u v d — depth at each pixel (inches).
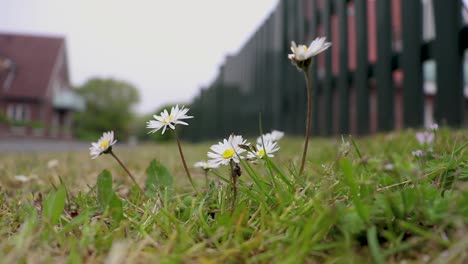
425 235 5.3
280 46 58.5
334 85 44.8
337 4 42.8
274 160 17.2
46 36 259.3
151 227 7.4
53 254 6.1
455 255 4.9
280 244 5.9
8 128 185.5
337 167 9.1
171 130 9.6
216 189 9.5
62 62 267.1
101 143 9.5
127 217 8.1
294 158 17.6
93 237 6.7
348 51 41.3
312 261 5.6
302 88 51.5
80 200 10.0
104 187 8.5
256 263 5.6
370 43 44.3
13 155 40.7
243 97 83.1
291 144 33.8
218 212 8.2
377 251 5.2
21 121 198.7
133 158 31.3
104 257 5.9
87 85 406.3
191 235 6.8
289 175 10.7
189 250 5.9
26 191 12.9
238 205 8.1
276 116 59.8
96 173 18.8
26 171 19.0
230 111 94.8
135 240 6.9
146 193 10.3
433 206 6.2
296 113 54.1
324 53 45.5
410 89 30.2
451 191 6.7
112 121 403.9
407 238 6.0
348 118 41.1
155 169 10.8
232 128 92.7
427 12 48.3
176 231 6.7
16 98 230.1
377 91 35.1
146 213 8.1
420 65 29.4
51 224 7.2
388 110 33.5
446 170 8.1
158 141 207.5
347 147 9.0
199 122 132.3
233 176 8.5
